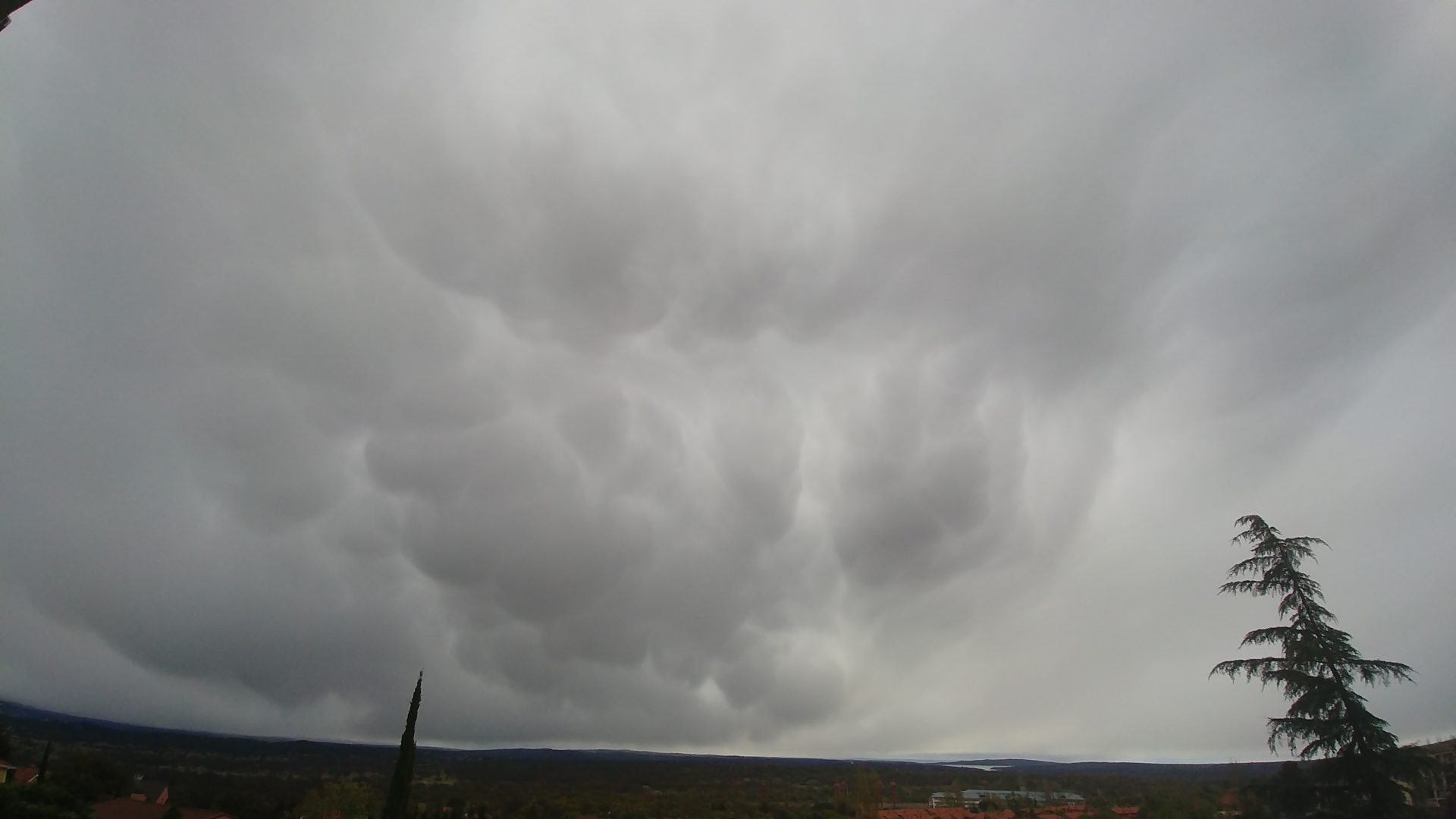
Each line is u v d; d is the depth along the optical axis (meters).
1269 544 22.73
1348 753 20.33
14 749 80.12
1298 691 21.33
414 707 58.09
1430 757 19.94
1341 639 21.27
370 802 71.94
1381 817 19.50
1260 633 22.36
